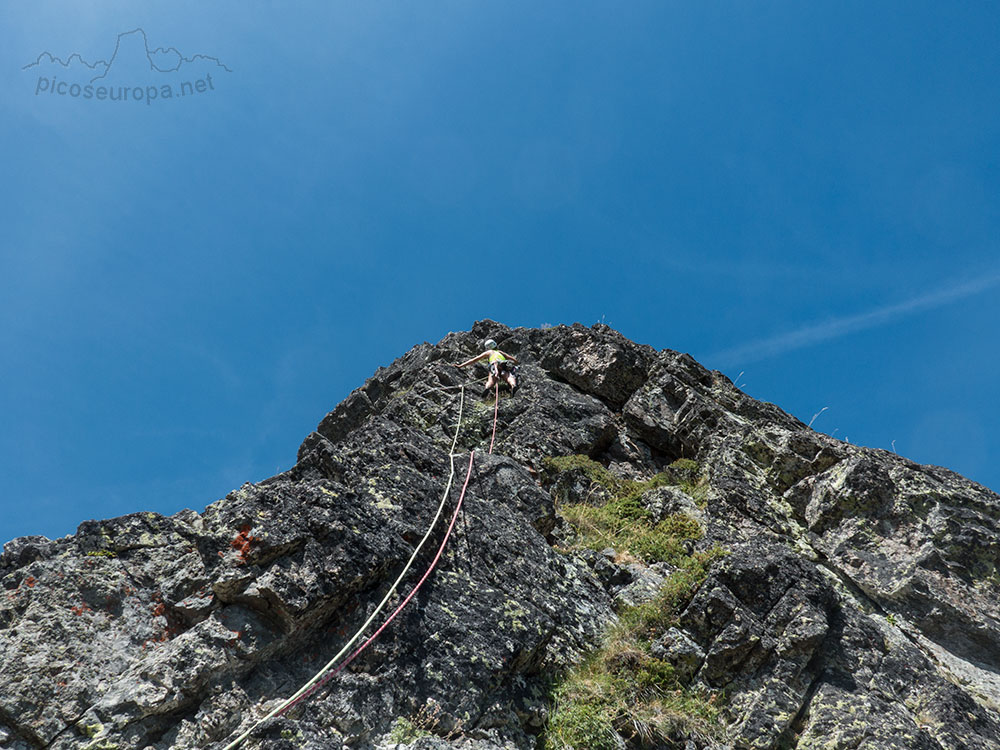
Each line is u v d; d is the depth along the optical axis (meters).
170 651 7.25
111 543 8.09
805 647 9.93
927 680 9.89
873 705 9.37
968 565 12.08
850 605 11.70
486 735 8.06
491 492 12.09
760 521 13.78
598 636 10.29
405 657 8.24
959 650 11.45
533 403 18.86
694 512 14.14
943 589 11.80
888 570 12.21
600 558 12.05
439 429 18.33
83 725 6.63
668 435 18.20
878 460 14.20
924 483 13.20
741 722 9.38
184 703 7.10
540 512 12.15
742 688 9.74
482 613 9.15
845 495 13.38
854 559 12.62
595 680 9.48
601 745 8.52
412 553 9.32
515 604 9.50
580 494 15.41
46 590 7.43
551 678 9.35
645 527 13.85
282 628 7.84
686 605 10.75
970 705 9.59
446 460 12.02
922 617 11.70
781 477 14.91
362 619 8.37
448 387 20.25
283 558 8.21
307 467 10.20
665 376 19.38
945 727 9.20
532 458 16.55
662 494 14.78
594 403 19.34
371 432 11.96
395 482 10.35
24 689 6.68
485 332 24.03
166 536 8.29
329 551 8.42
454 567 9.70
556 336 22.36
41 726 6.55
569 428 17.98
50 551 7.86
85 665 7.05
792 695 9.59
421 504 10.27
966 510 12.71
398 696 7.90
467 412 18.91
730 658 9.95
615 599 11.25
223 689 7.27
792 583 10.63
